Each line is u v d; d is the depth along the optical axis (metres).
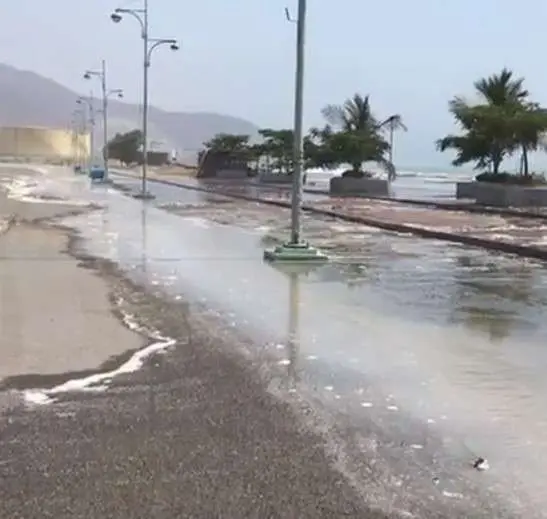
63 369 7.47
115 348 8.31
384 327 9.66
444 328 9.68
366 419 6.16
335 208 34.44
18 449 5.42
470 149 40.78
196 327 9.41
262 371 7.50
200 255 16.64
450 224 26.02
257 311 10.51
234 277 13.61
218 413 6.25
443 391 6.95
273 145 69.50
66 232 21.08
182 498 4.68
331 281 13.45
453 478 5.07
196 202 38.00
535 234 22.33
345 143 51.56
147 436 5.70
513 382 7.25
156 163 125.88
